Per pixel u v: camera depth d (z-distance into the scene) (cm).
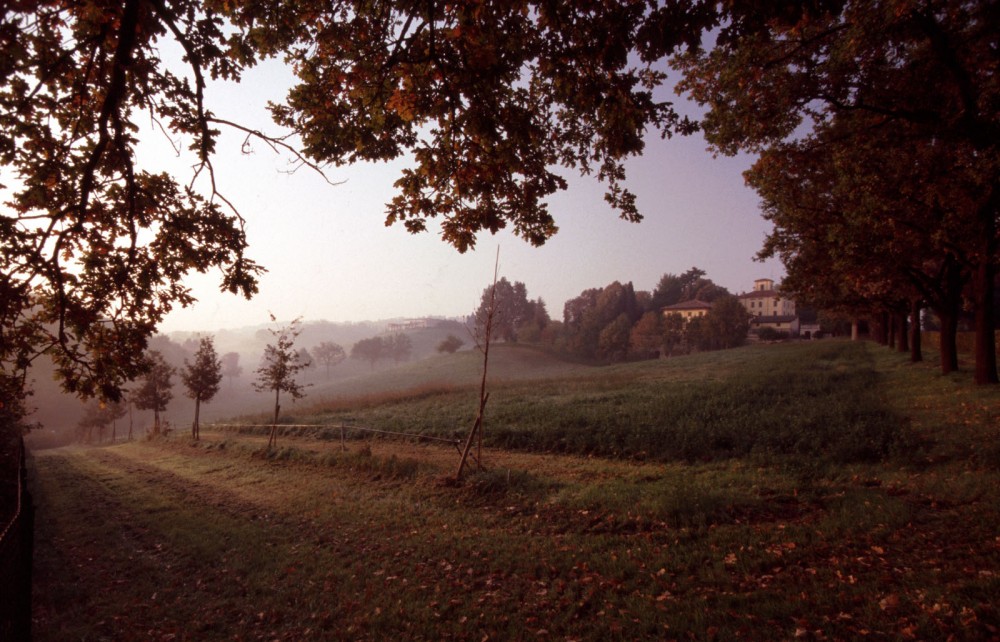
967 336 3534
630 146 704
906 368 2798
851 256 1817
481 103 652
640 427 1767
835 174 1581
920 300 2781
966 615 486
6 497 1314
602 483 1225
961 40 1112
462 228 767
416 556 855
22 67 513
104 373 673
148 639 620
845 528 763
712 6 539
